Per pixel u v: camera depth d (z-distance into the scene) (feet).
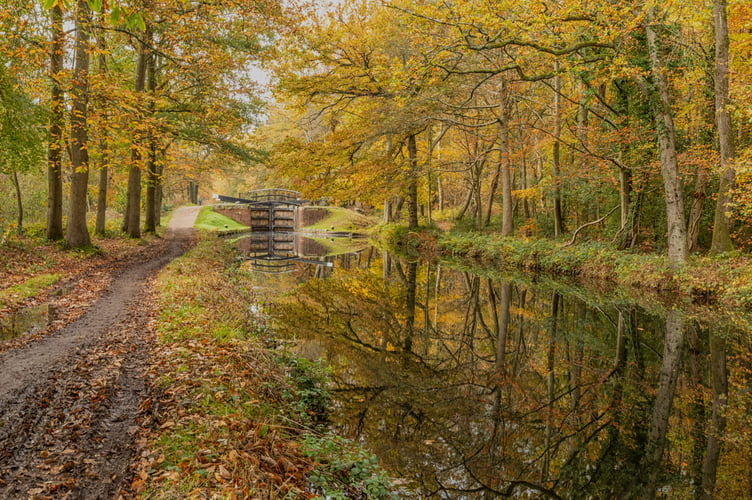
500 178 107.34
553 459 18.52
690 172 52.54
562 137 67.67
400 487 16.10
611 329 38.50
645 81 47.06
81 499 10.41
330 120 81.56
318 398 22.33
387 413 22.27
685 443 19.61
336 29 64.69
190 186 214.07
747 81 42.01
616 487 16.31
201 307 29.45
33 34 38.81
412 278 65.87
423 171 80.74
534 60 54.95
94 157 66.03
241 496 10.69
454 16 37.27
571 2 33.30
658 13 43.75
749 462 17.88
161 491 10.60
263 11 44.93
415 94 65.10
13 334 23.34
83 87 45.19
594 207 82.79
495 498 15.61
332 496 12.87
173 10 43.16
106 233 70.90
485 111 87.51
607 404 23.86
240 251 91.35
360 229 154.20
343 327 39.24
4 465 11.68
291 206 181.98
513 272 68.74
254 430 14.40
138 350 21.01
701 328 36.45
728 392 24.85
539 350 33.68
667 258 50.55
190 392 16.07
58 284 36.32
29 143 48.78
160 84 66.95
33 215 88.28
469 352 33.50
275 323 36.65
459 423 21.54
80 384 16.88
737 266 41.96
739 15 46.60
